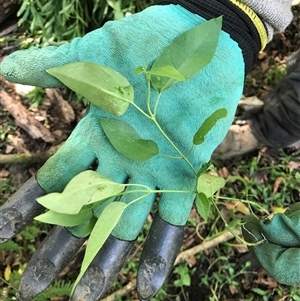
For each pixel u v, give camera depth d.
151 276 0.30
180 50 0.27
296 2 0.43
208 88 0.31
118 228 0.31
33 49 0.33
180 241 0.31
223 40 0.31
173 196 0.31
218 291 0.62
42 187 0.32
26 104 0.70
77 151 0.32
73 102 0.71
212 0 0.31
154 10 0.32
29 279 0.32
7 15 0.74
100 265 0.31
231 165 0.69
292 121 0.61
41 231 0.60
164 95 0.31
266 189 0.67
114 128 0.29
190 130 0.31
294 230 0.30
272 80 0.75
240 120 0.68
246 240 0.33
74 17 0.64
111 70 0.26
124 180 0.32
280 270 0.31
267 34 0.33
